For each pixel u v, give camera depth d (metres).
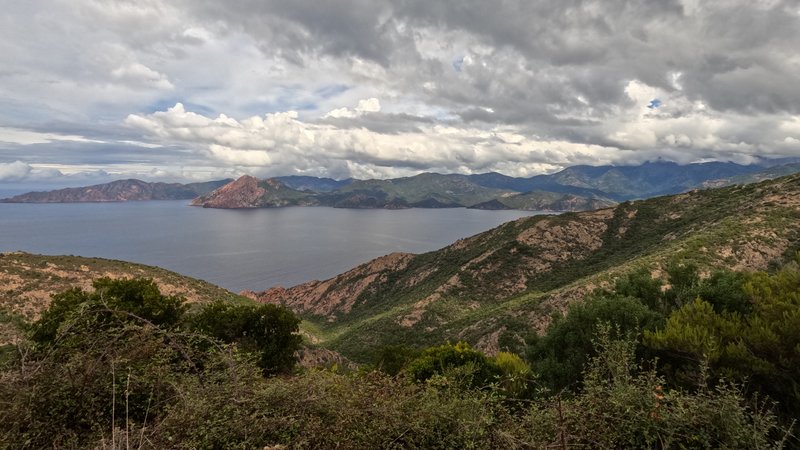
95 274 39.19
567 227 82.62
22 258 38.66
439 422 4.05
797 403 5.25
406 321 60.16
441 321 58.53
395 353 16.25
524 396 7.56
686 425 3.92
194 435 3.53
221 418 3.77
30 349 4.41
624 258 62.75
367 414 4.00
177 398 4.16
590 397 4.22
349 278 115.44
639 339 8.97
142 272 44.41
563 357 10.89
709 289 9.67
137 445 3.58
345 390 4.30
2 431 3.69
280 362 17.12
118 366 4.39
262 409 3.93
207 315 17.83
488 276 73.69
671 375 6.74
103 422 4.11
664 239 62.31
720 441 3.81
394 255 119.62
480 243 99.00
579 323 10.66
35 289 32.50
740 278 10.02
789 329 5.60
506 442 3.80
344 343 55.91
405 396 4.38
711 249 35.03
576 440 3.79
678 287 12.12
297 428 3.78
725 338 6.44
